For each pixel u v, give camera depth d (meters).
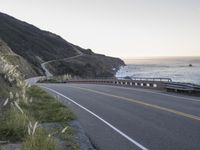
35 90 25.22
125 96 27.06
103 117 16.31
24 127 10.44
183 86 29.00
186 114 16.64
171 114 16.81
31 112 14.98
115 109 19.19
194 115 16.31
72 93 30.47
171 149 10.12
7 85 16.53
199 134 12.14
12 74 18.66
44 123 13.62
